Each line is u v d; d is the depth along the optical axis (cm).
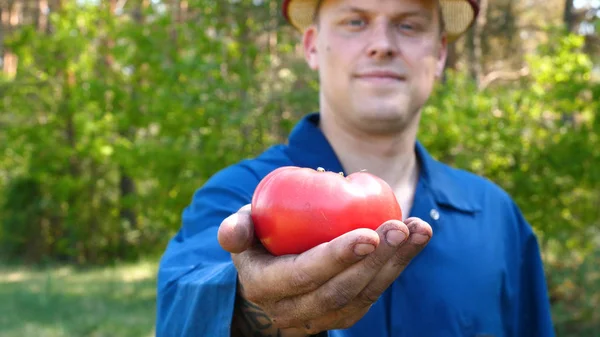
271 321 136
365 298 116
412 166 219
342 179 124
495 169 832
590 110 809
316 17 214
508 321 218
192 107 825
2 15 1845
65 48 1317
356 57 194
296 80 927
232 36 910
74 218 1541
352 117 198
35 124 1439
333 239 115
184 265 167
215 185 192
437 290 193
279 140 896
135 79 994
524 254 231
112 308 938
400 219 126
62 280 1254
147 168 925
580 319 762
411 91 197
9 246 1627
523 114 830
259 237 124
